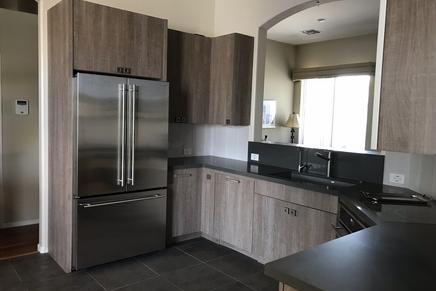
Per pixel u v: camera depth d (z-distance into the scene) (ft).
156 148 11.32
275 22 13.34
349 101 21.21
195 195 13.12
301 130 23.63
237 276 10.34
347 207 7.91
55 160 10.82
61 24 10.06
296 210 10.06
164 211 11.78
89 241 10.23
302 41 22.71
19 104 13.75
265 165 12.98
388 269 4.07
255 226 11.33
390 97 6.11
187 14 14.33
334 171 11.05
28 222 14.32
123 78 10.39
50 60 10.94
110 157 10.34
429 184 8.18
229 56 13.15
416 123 5.82
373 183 10.06
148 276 10.19
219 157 14.97
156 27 11.37
